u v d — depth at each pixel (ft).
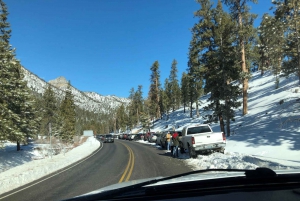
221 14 72.64
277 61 44.37
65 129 138.41
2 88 55.67
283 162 31.94
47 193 27.78
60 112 167.43
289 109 63.31
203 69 73.10
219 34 68.85
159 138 88.63
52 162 57.16
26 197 26.61
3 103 55.98
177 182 9.80
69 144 136.77
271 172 9.17
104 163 51.85
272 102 81.87
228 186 8.79
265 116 70.13
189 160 47.03
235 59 69.97
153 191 8.71
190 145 49.03
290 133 47.24
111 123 506.07
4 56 56.70
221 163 37.17
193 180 9.95
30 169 47.50
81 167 48.37
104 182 31.58
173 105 244.63
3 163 59.98
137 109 312.91
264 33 43.01
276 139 46.37
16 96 60.13
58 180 35.86
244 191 8.25
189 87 168.04
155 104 233.96
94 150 95.25
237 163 34.58
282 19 41.32
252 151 44.09
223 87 70.13
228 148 52.06
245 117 82.38
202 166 38.88
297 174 9.74
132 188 9.86
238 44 77.00
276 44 41.88
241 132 64.75
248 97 113.70
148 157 57.52
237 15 72.79
